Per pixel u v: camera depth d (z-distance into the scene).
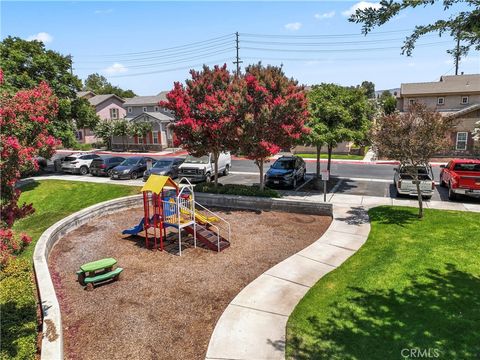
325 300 7.93
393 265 9.43
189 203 13.62
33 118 7.00
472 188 16.38
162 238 12.33
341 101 19.67
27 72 26.12
